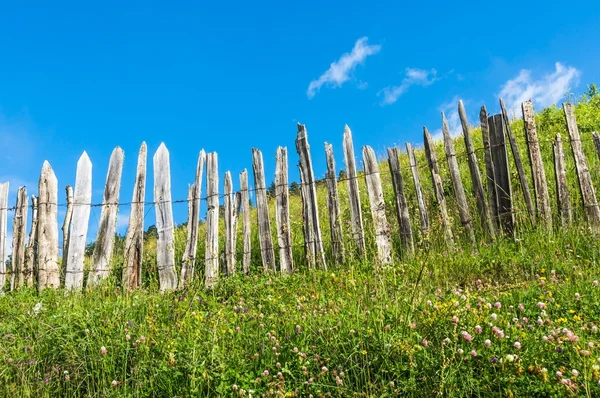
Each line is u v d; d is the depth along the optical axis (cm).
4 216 895
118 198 840
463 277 640
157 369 362
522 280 600
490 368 319
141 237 819
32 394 379
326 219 921
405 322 382
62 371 406
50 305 631
